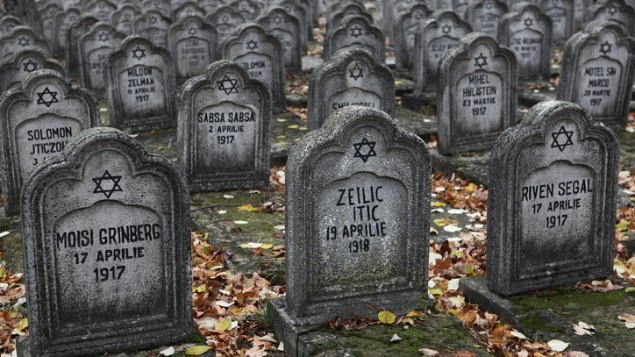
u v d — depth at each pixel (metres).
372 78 10.17
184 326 5.57
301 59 15.93
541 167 6.16
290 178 5.51
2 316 6.50
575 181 6.36
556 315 5.93
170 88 12.10
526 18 14.02
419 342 5.41
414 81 13.52
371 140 5.63
